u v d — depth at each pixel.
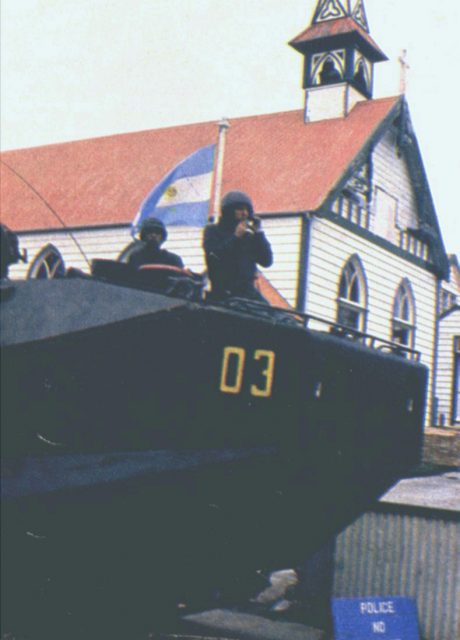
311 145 20.98
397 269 22.88
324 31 22.11
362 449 5.77
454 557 8.03
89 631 4.04
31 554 3.69
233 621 7.67
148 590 4.29
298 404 4.91
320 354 5.06
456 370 28.41
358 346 5.55
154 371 4.10
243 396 4.52
